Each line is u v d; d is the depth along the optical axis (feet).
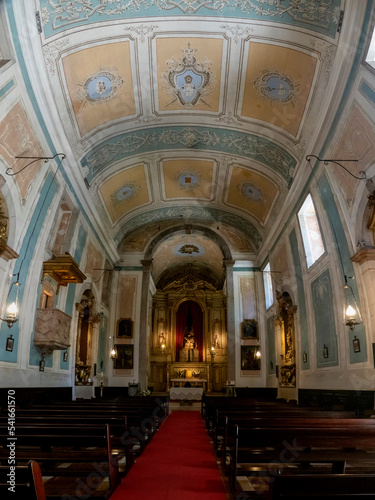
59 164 37.88
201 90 40.34
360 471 16.49
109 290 66.39
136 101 40.88
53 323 36.96
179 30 33.71
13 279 32.91
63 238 44.65
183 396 67.46
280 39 32.81
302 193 44.11
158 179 57.67
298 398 46.11
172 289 99.45
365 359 31.09
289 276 51.13
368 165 30.04
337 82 30.73
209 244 81.87
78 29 31.01
